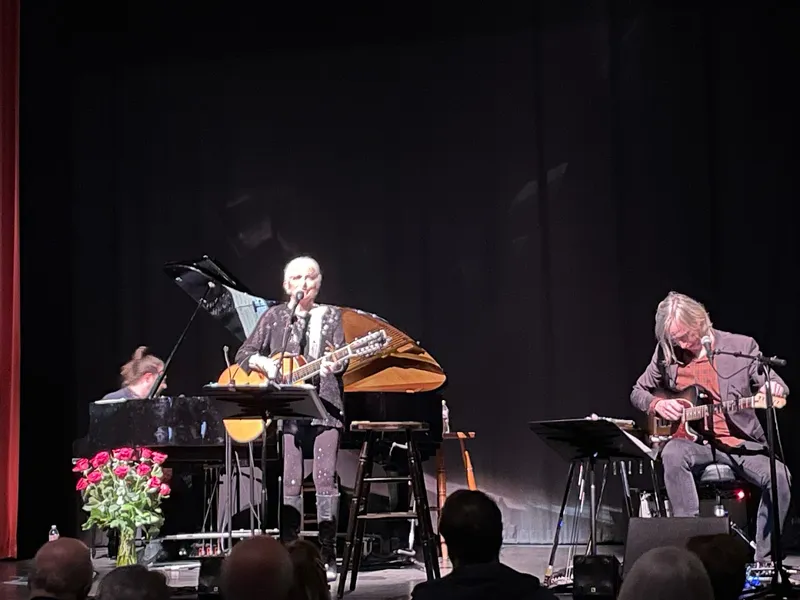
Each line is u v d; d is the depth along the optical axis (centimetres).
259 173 759
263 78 764
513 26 722
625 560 398
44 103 775
